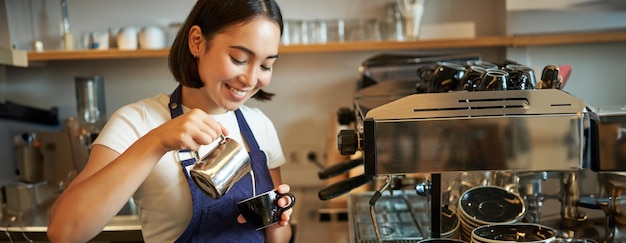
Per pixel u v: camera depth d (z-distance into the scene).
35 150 2.46
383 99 1.57
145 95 2.63
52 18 2.61
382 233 1.43
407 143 1.09
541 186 1.57
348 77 2.59
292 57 2.60
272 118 2.64
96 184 1.09
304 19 2.57
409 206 1.68
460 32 2.53
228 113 1.40
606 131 1.13
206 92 1.31
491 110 1.08
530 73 1.21
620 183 1.38
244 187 1.36
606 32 2.18
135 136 1.28
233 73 1.16
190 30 1.21
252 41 1.14
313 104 2.62
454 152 1.09
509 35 2.27
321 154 2.63
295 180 2.66
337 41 2.51
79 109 2.39
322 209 2.04
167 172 1.29
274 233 1.42
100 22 2.60
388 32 2.47
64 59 2.54
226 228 1.33
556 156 1.08
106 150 1.24
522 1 2.18
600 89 2.46
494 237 1.14
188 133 1.10
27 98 2.65
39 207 2.20
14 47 2.58
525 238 1.13
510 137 1.08
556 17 2.20
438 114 1.08
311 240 1.76
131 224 1.95
